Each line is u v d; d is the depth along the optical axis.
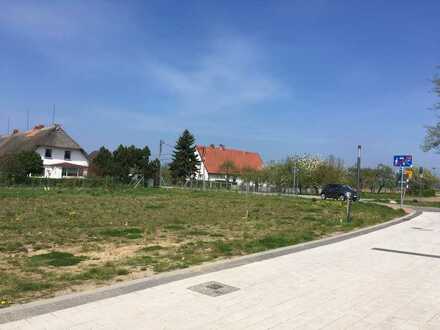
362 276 7.82
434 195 68.19
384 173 71.31
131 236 11.80
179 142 72.44
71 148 62.44
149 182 64.50
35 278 6.95
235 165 82.31
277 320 5.34
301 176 60.00
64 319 5.11
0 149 66.44
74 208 19.61
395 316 5.63
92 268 7.71
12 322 4.95
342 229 14.93
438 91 35.00
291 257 9.42
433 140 36.34
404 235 14.13
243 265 8.41
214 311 5.59
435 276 8.00
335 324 5.27
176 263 8.23
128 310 5.51
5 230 12.31
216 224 15.41
